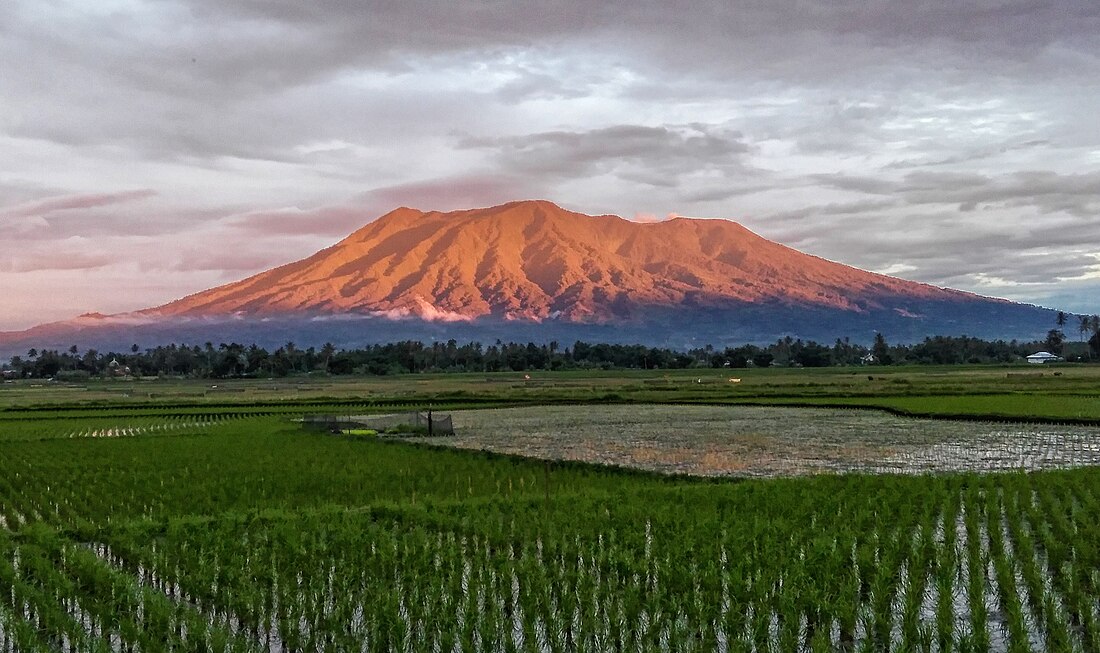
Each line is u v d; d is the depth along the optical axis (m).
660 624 15.40
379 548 21.25
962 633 14.65
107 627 16.56
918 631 14.88
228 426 70.81
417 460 44.84
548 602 16.47
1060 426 59.97
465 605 17.28
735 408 83.50
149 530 24.81
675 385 126.56
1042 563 19.98
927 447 48.19
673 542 21.11
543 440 55.28
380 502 28.95
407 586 18.27
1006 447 47.84
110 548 23.80
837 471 38.94
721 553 20.44
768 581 17.42
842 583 17.25
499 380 172.12
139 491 35.72
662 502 27.36
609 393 104.81
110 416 84.12
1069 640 14.79
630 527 23.27
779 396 94.06
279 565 20.38
